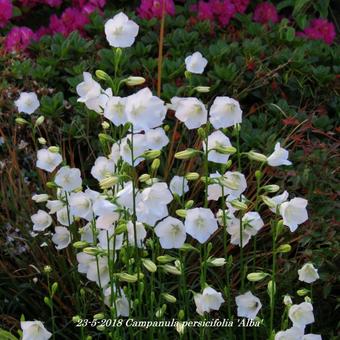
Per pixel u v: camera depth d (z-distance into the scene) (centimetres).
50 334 119
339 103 183
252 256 145
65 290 145
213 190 123
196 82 178
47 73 181
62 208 131
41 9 225
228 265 121
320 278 140
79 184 127
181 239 114
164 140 123
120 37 121
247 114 177
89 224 127
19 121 145
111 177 109
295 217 117
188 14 210
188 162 163
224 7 206
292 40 193
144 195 109
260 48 184
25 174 164
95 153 170
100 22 198
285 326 119
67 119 178
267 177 161
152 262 115
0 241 151
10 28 212
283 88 184
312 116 171
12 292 151
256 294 145
